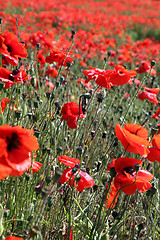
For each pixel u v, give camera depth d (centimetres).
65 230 194
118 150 234
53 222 193
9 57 195
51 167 200
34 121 193
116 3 1527
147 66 262
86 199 204
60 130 224
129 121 261
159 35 1065
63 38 464
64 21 783
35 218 174
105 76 205
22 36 359
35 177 194
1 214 169
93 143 231
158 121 280
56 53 226
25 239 174
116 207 209
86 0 1516
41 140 200
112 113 279
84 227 194
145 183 176
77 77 361
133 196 210
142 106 317
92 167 227
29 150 165
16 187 186
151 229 202
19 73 197
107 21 921
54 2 1197
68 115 200
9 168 163
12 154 164
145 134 183
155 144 184
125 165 177
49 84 273
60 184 188
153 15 1324
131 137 174
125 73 204
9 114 196
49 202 174
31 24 638
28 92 242
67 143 221
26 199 185
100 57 512
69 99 266
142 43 568
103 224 183
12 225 189
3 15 550
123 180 176
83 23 824
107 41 546
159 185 218
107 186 182
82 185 182
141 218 207
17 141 165
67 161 180
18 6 845
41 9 1043
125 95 331
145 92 249
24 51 199
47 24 644
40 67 283
